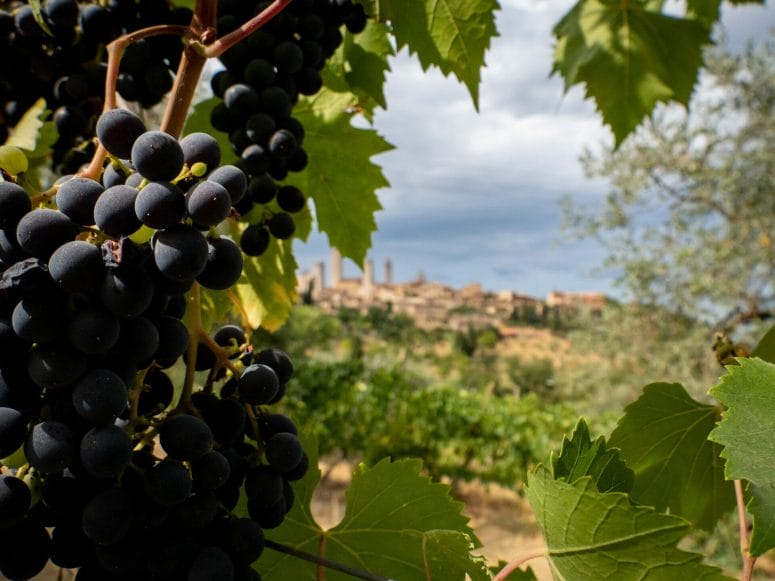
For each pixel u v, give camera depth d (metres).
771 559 9.59
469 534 1.20
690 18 2.93
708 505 1.47
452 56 1.72
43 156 1.84
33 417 0.87
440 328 59.06
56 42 1.55
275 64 1.49
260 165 1.44
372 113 2.18
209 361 1.11
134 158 0.82
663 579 0.85
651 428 1.43
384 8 1.70
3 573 0.87
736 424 0.94
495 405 15.30
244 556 0.95
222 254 0.92
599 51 2.96
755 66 13.20
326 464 14.13
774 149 12.89
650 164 13.31
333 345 27.72
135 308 0.82
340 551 1.23
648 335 13.23
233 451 1.04
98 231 0.86
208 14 1.13
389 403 12.94
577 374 14.54
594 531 0.87
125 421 0.96
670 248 13.33
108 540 0.83
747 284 12.43
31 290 0.80
